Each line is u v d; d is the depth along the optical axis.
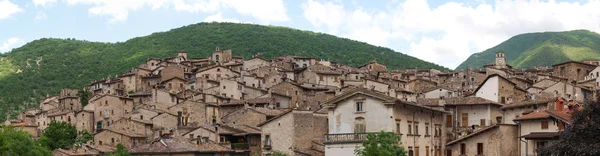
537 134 91.75
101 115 192.62
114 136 154.38
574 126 71.31
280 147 120.69
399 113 103.19
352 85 199.75
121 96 197.38
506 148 98.00
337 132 105.69
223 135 127.31
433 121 114.69
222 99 186.75
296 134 119.81
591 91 149.75
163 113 162.12
